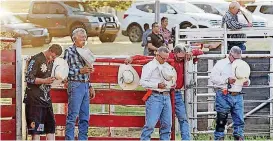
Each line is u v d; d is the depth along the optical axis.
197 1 57.69
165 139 21.44
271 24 51.62
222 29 30.27
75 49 21.44
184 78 22.23
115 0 64.62
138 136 24.36
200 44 30.03
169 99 21.27
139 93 22.42
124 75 22.23
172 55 22.11
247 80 21.70
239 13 31.52
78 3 59.97
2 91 21.88
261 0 56.91
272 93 26.34
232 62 21.69
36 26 55.94
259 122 26.64
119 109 28.70
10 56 21.91
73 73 21.34
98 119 22.72
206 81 25.98
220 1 58.06
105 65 22.38
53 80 20.50
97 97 22.55
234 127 22.00
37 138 20.67
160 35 34.38
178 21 56.38
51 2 58.91
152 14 59.19
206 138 24.72
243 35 30.48
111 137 22.77
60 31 58.62
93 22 58.50
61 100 22.48
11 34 54.78
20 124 22.12
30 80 20.45
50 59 20.73
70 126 21.53
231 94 21.77
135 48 55.19
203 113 25.38
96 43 58.97
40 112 20.67
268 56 23.03
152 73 21.00
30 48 54.72
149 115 21.08
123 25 61.09
